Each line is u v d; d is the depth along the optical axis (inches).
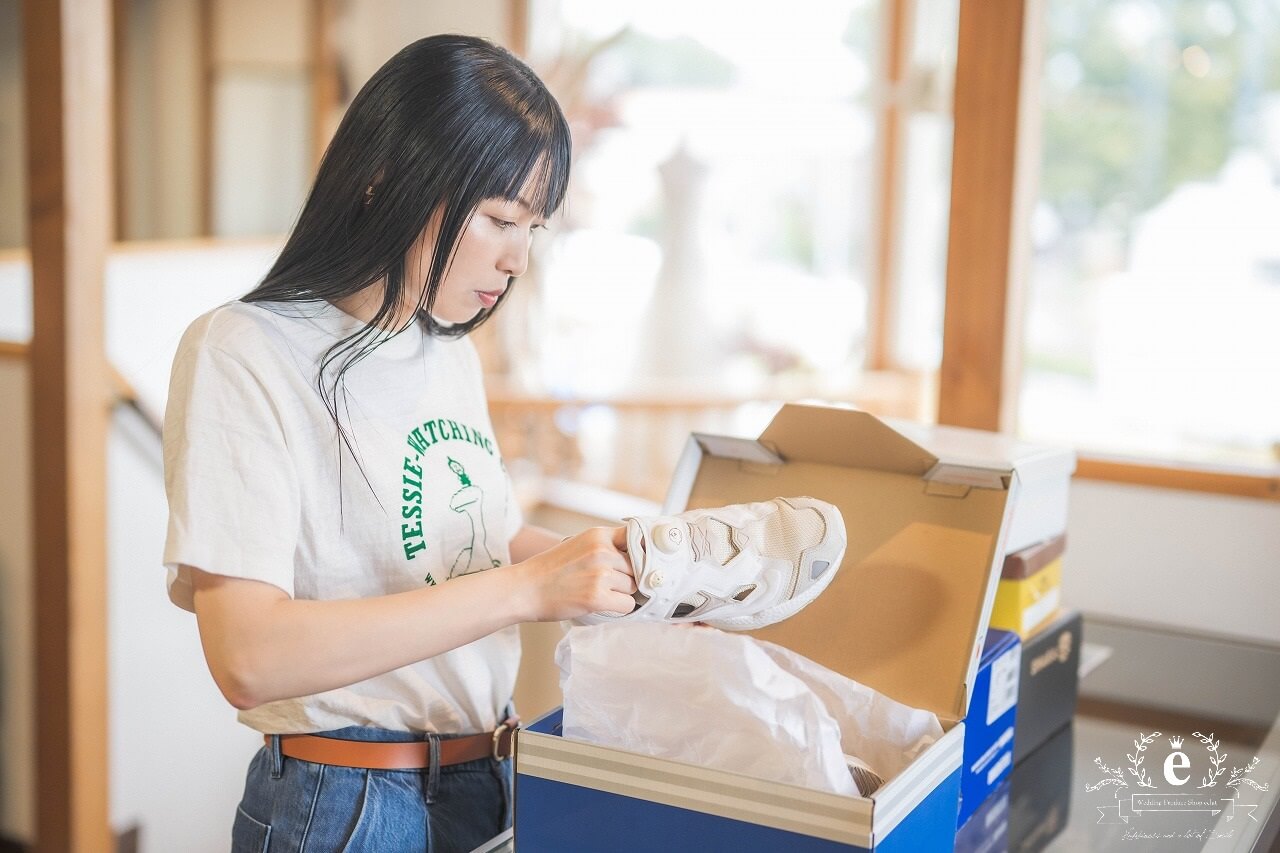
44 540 96.0
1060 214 140.6
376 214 39.5
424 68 39.1
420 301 40.8
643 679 36.6
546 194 41.2
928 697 41.4
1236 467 74.2
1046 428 117.2
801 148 218.8
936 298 212.7
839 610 44.7
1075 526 77.8
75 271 92.6
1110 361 115.5
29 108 91.4
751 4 215.5
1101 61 137.3
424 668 44.3
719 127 219.3
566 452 177.8
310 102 221.9
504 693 47.3
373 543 42.4
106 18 93.0
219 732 115.2
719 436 48.4
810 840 32.0
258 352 39.7
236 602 37.0
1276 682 62.3
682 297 223.3
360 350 41.8
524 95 40.0
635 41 219.5
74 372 93.3
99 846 99.7
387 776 43.5
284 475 39.1
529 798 36.0
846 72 213.5
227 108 230.4
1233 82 128.6
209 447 38.4
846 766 35.8
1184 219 124.9
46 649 97.3
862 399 190.1
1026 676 51.1
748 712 35.4
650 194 222.5
